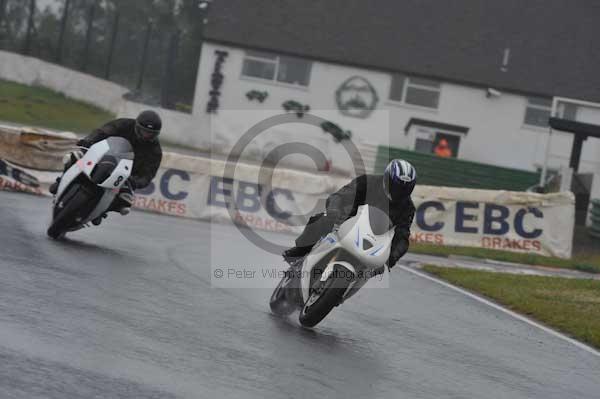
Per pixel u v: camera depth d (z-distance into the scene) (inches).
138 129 1371.8
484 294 1727.4
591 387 997.2
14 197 2020.2
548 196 2704.2
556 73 5693.9
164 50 7155.5
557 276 2226.9
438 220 2691.9
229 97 5664.4
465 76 5649.6
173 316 987.3
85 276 1119.0
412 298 1499.8
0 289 941.2
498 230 2701.8
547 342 1264.8
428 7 5915.4
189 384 728.3
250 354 871.1
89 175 1338.6
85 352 766.5
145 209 2416.3
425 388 860.0
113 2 7490.2
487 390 894.4
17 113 5108.3
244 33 5679.1
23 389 636.7
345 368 885.2
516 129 5644.7
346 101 5674.2
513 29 5846.5
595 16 5925.2
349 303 1332.4
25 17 7322.8
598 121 5575.8
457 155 5649.6
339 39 5733.3
